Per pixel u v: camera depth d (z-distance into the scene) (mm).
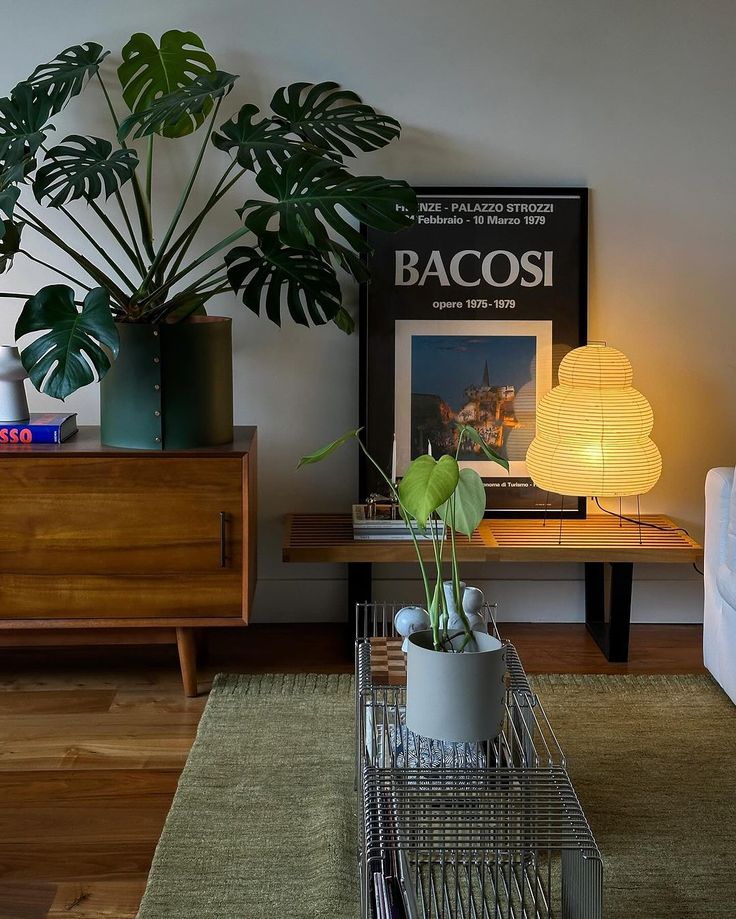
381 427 3406
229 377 2971
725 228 3398
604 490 3102
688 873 2096
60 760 2572
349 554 3086
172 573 2881
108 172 2623
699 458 3514
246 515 2859
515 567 3562
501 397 3406
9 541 2854
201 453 2826
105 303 2555
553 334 3387
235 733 2711
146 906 1978
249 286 2777
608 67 3307
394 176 3344
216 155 3289
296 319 2760
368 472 3418
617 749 2637
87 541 2857
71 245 3318
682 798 2393
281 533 3508
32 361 2500
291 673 3125
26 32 3209
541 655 3291
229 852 2166
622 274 3414
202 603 2896
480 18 3275
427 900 1871
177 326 2822
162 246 2906
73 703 2914
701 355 3463
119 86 3234
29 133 2734
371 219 2627
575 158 3352
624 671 3166
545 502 3455
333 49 3271
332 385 3432
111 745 2658
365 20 3262
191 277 3363
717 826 2271
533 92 3314
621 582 3203
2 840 2219
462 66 3297
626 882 2061
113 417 2893
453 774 1741
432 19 3270
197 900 2002
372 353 3385
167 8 3221
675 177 3365
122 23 3219
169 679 3098
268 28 3252
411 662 1845
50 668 3172
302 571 3537
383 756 1897
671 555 3107
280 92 3131
